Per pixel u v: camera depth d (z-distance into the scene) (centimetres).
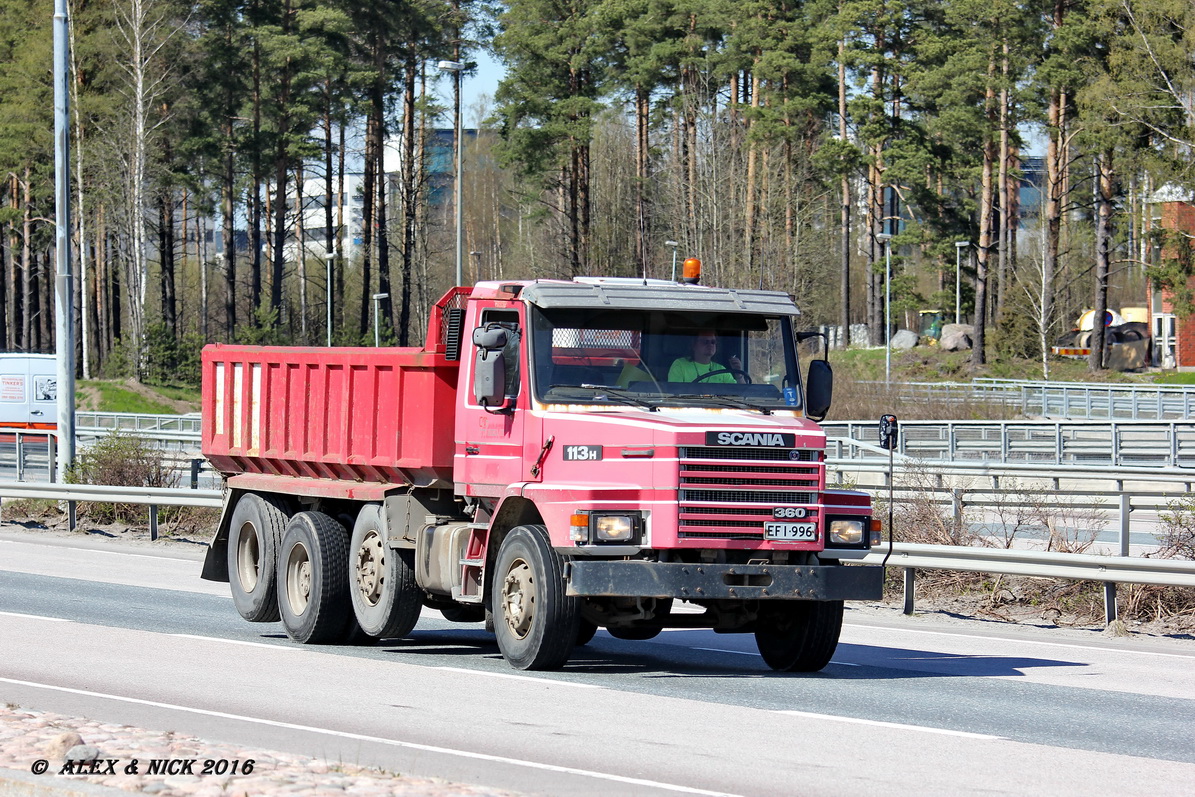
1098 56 18888
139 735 2309
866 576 3127
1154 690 3188
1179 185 17412
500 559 3294
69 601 4597
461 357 3497
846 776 2231
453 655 3653
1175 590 4394
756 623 3441
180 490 6681
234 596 4250
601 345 3278
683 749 2412
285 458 4097
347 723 2614
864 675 3359
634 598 3272
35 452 11962
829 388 3350
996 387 14938
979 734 2605
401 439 3647
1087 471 6656
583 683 3114
